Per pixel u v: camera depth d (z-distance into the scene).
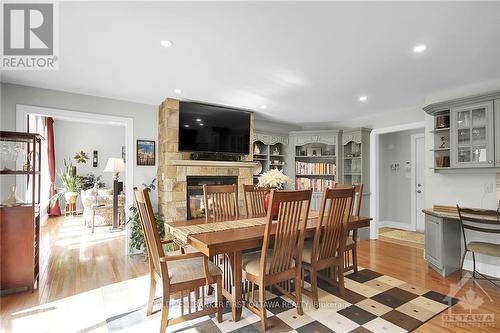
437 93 3.59
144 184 4.12
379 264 3.55
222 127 4.34
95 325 2.08
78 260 3.65
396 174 6.01
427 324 2.11
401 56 2.48
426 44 2.25
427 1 1.68
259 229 2.30
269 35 2.12
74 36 2.14
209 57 2.52
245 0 1.68
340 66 2.72
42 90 3.39
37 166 3.17
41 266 3.40
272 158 5.73
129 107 4.02
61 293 2.64
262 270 2.01
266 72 2.89
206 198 2.92
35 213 2.75
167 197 3.84
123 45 2.29
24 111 3.28
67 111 3.54
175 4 1.73
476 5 1.72
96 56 2.50
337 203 2.44
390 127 4.75
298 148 5.77
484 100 2.99
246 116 4.60
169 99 3.89
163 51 2.40
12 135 2.63
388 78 3.05
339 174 5.30
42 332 1.99
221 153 4.34
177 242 2.37
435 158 3.54
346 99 3.90
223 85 3.31
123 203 6.02
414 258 3.82
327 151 5.67
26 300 2.49
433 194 3.71
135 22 1.94
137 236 3.75
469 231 3.35
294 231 2.14
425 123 3.83
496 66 2.70
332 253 2.50
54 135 7.67
